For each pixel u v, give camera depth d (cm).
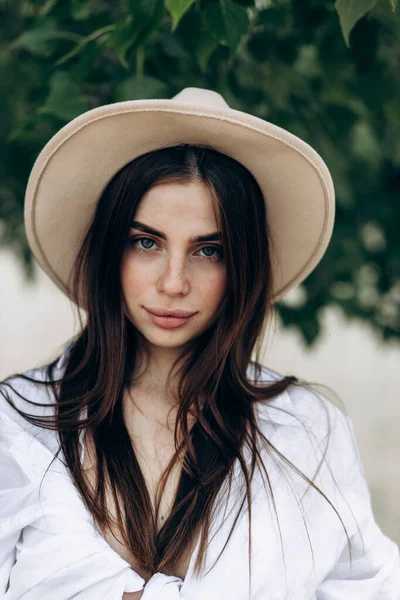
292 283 169
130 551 139
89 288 148
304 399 158
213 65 182
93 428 146
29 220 151
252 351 158
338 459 154
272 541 139
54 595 132
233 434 147
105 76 182
